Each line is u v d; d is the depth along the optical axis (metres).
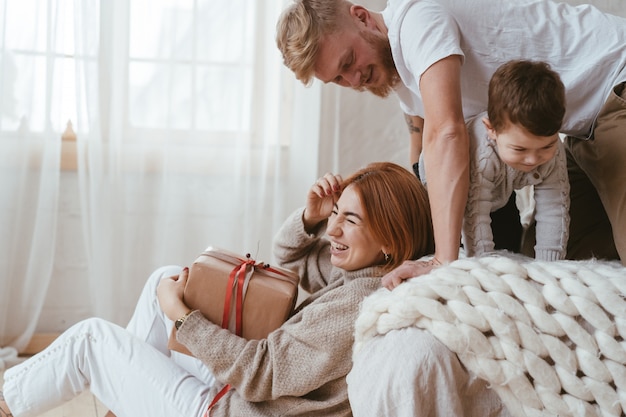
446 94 1.57
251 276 1.70
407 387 1.26
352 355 1.49
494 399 1.30
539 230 1.75
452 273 1.35
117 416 1.82
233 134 3.30
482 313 1.28
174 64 3.23
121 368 1.77
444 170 1.54
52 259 3.19
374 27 1.81
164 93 3.24
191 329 1.63
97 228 3.19
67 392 1.84
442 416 1.27
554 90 1.49
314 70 1.80
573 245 1.96
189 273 1.70
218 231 3.34
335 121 3.42
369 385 1.31
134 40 3.21
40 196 3.15
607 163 1.77
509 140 1.53
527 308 1.29
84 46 3.14
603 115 1.80
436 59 1.60
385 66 1.82
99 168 3.17
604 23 1.85
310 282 2.05
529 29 1.82
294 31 1.75
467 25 1.79
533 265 1.38
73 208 3.28
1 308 3.14
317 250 2.05
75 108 3.18
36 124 3.16
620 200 1.73
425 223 1.68
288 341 1.56
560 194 1.73
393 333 1.32
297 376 1.53
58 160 3.16
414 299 1.30
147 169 3.27
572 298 1.29
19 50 3.11
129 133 3.24
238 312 1.67
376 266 1.69
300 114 3.39
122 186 3.24
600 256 1.91
